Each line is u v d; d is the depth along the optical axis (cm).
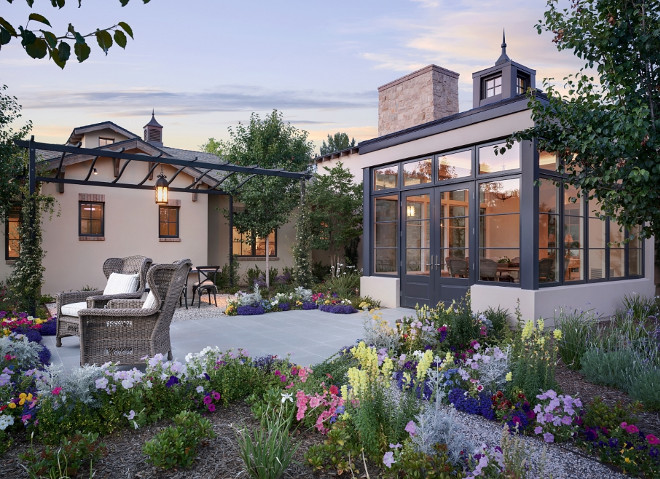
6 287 978
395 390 355
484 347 505
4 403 278
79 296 601
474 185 753
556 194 707
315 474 230
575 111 361
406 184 898
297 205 1327
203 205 1248
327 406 289
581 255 756
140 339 464
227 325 714
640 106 334
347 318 782
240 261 1367
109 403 294
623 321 593
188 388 326
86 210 1091
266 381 358
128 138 1245
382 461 234
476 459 214
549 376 342
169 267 468
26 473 229
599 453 269
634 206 344
